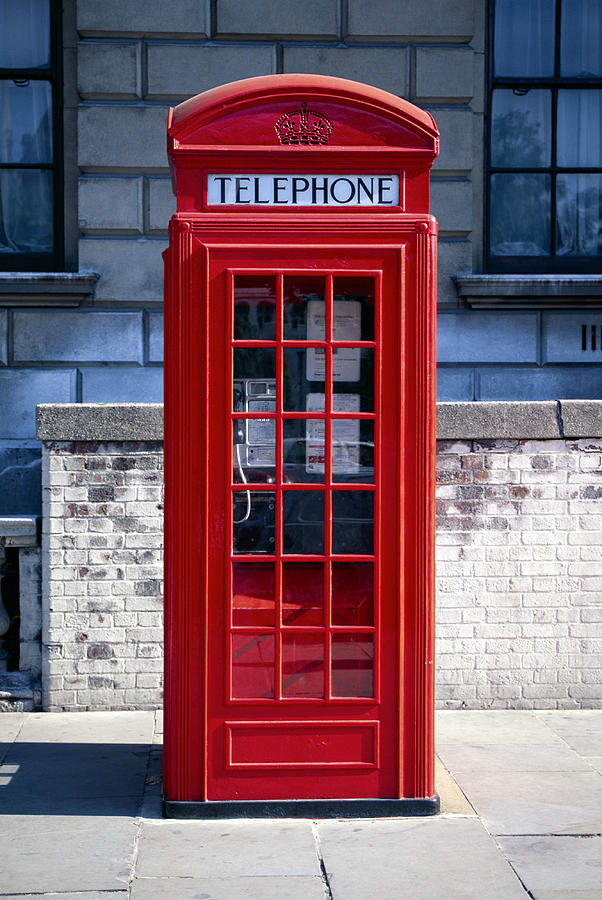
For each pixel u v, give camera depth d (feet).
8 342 27.27
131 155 27.14
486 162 28.78
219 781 14.07
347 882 12.08
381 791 14.15
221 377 13.79
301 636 14.11
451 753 16.81
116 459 18.56
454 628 19.11
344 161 13.70
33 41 28.25
